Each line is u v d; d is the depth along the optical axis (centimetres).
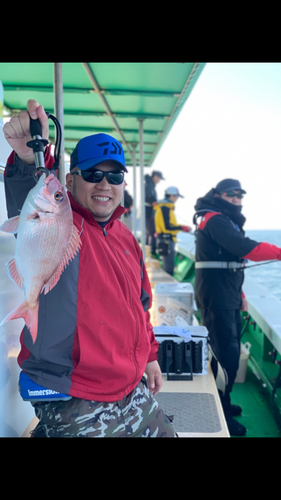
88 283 125
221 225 305
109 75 334
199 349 245
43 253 87
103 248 136
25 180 114
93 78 335
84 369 124
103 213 139
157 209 718
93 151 133
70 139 662
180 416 188
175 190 722
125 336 133
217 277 310
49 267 89
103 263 133
